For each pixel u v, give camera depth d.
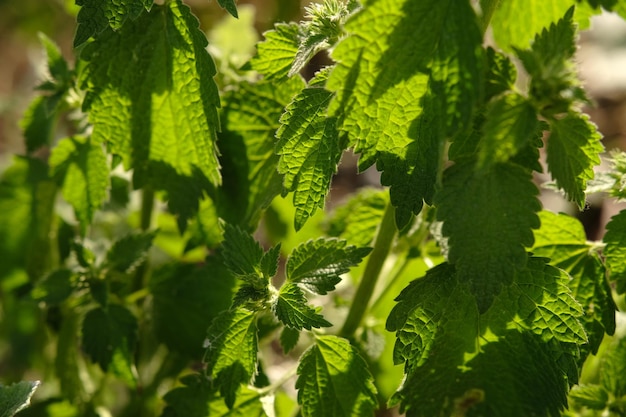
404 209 0.67
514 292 0.68
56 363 0.82
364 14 0.64
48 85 0.79
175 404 0.74
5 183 0.87
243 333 0.70
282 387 0.81
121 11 0.68
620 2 0.70
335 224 0.80
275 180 0.73
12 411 0.69
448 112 0.64
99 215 0.90
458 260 0.65
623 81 1.20
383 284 0.81
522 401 0.67
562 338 0.68
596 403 0.74
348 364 0.70
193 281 0.79
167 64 0.73
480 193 0.65
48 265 0.86
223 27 0.91
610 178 0.71
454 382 0.67
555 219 0.72
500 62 0.65
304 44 0.69
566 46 0.64
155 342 0.84
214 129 0.73
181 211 0.77
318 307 0.69
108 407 0.86
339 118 0.66
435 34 0.64
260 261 0.70
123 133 0.75
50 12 1.27
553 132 0.65
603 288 0.71
